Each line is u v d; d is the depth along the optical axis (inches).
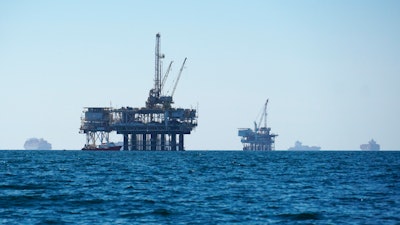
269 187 6161.4
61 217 4033.0
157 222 3863.2
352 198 5088.6
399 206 4569.4
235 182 6860.2
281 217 4067.4
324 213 4217.5
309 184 6550.2
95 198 5054.1
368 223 3833.7
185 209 4416.8
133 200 4933.6
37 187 6082.7
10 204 4638.3
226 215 4148.6
